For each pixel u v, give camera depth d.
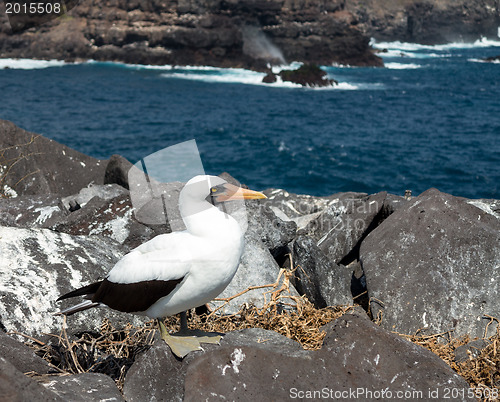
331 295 7.50
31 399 4.14
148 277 4.99
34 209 9.27
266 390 4.62
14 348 5.35
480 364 5.71
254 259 7.86
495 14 145.00
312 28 89.25
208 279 4.95
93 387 4.85
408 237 7.46
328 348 4.82
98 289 5.35
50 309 6.18
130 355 5.92
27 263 6.53
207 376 4.64
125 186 12.27
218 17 80.44
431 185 28.86
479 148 37.22
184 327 5.57
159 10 80.31
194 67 80.25
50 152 12.93
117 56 82.00
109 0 82.12
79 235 8.06
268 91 65.75
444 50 131.25
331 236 9.09
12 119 44.91
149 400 4.98
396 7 137.00
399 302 6.96
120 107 52.81
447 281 6.98
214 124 45.78
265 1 84.81
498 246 7.07
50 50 82.06
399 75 84.56
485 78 84.06
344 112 52.84
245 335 5.40
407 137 40.94
